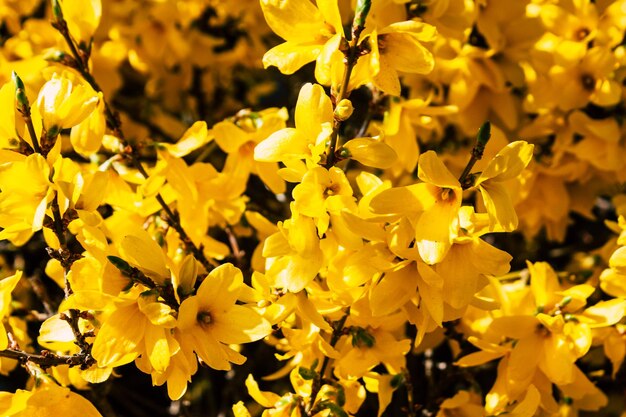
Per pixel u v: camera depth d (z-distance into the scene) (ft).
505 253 1.21
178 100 2.30
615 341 1.48
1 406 1.24
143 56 2.04
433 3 1.44
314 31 1.23
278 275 1.27
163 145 1.44
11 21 1.98
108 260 1.20
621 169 1.68
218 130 1.46
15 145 1.24
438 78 1.67
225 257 1.65
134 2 1.92
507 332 1.37
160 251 1.21
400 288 1.25
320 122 1.22
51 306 1.64
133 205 1.46
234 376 1.91
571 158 1.74
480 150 1.19
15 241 1.43
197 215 1.50
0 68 1.74
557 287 1.39
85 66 1.46
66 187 1.21
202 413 2.05
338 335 1.34
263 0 1.23
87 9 1.45
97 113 1.41
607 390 1.71
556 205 1.75
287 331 1.35
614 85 1.59
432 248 1.19
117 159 1.46
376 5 1.27
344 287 1.27
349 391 1.39
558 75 1.62
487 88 1.72
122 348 1.20
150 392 2.15
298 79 2.39
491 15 1.62
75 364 1.25
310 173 1.18
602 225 2.10
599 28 1.61
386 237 1.23
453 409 1.48
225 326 1.22
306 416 1.32
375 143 1.20
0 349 1.24
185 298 1.22
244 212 1.65
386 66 1.22
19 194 1.21
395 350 1.34
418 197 1.20
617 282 1.38
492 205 1.18
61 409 1.25
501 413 1.37
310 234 1.21
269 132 1.48
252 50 2.19
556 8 1.61
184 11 2.00
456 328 1.53
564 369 1.34
